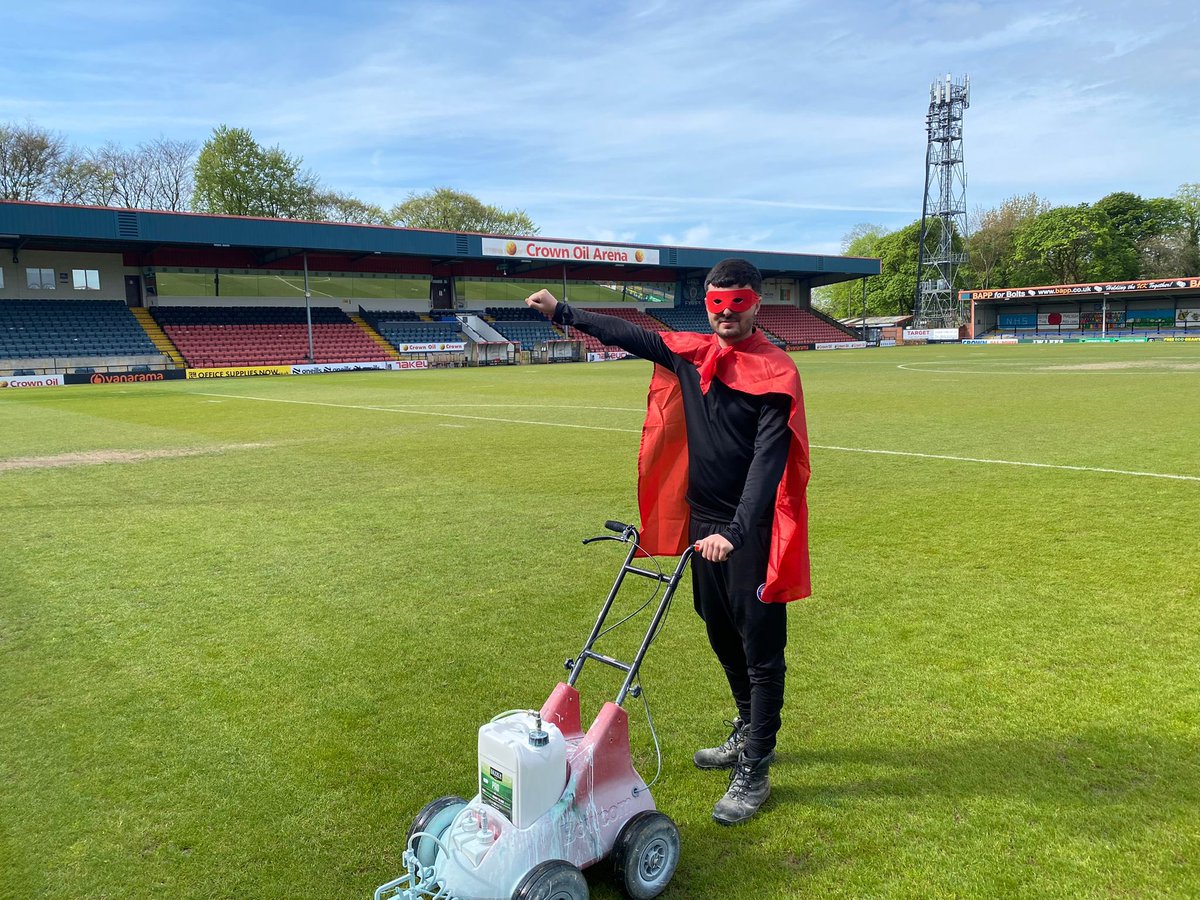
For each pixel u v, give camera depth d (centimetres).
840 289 8862
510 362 4512
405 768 318
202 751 334
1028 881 247
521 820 220
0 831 282
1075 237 6700
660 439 295
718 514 282
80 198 4947
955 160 6394
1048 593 498
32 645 451
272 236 3756
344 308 4666
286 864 262
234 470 1005
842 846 267
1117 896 239
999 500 748
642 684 388
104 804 297
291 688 391
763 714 284
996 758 316
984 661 402
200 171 5356
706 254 5250
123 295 3991
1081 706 354
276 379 3269
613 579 547
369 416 1636
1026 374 2509
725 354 270
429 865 234
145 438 1345
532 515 735
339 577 563
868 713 354
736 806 283
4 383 3002
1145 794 290
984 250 7462
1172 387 1920
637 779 253
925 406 1605
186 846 272
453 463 1024
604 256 4822
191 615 494
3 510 794
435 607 500
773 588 263
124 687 396
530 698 376
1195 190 7175
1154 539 607
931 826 276
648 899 244
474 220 6756
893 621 457
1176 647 414
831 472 902
